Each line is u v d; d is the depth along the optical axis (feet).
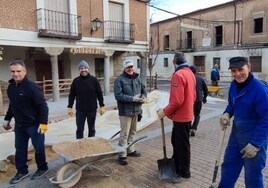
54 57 42.80
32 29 39.75
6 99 43.47
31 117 13.61
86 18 47.32
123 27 54.13
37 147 14.01
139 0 56.80
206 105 38.32
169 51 109.60
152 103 33.06
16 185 13.47
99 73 59.36
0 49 37.24
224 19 91.09
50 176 14.28
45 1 41.75
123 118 16.11
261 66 80.18
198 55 100.12
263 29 80.69
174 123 13.58
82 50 46.57
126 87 16.02
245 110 9.83
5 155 16.56
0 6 36.01
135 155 17.21
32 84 13.38
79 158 12.14
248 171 10.11
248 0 83.25
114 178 14.06
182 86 12.94
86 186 13.17
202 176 14.15
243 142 10.13
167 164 13.93
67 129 22.36
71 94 17.71
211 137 21.62
